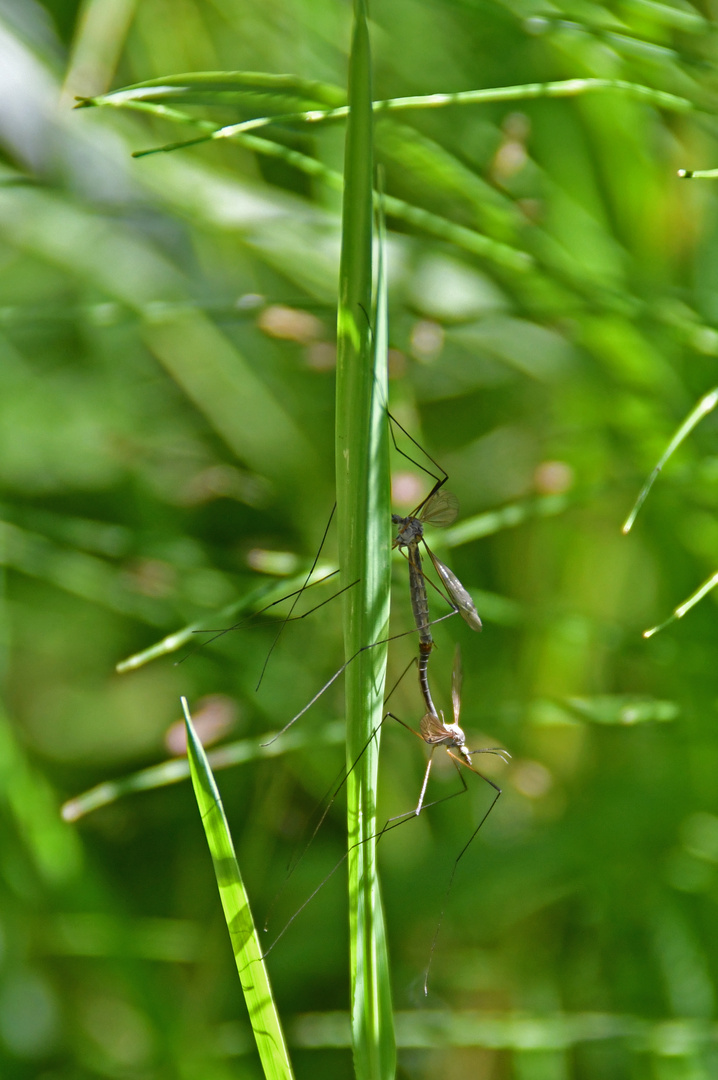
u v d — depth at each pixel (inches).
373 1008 17.0
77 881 19.5
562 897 19.9
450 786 20.3
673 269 20.1
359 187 16.6
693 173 17.2
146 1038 19.4
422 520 18.5
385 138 18.7
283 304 18.9
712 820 19.4
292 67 20.1
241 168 20.8
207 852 20.6
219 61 20.7
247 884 20.1
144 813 20.8
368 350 16.7
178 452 21.1
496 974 19.9
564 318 19.4
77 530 20.0
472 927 20.0
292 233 19.8
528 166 20.0
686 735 19.3
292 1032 19.7
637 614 20.6
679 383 19.6
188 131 20.5
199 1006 19.6
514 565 20.7
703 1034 18.7
